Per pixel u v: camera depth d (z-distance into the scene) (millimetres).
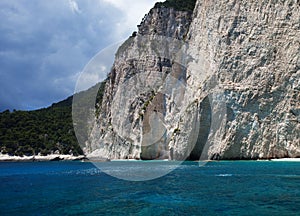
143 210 12664
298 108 41750
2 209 13562
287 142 41688
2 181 26266
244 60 45750
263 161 39719
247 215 11562
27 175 32812
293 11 45375
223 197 15055
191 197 15242
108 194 16875
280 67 43750
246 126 43312
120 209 12969
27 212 12906
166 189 18000
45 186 21391
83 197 16094
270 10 46500
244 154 42875
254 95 43781
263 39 45688
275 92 43281
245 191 16594
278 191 16422
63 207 13703
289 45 44125
